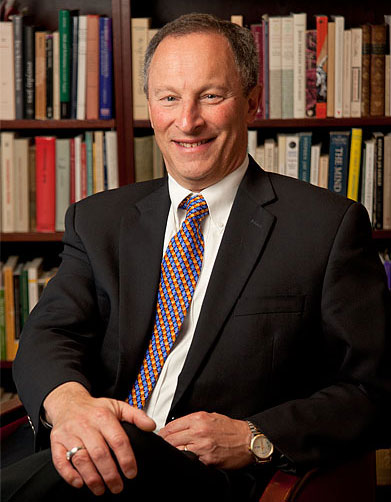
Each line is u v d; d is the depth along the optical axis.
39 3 2.73
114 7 2.43
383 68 2.45
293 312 1.50
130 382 1.57
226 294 1.52
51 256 2.86
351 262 1.52
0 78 2.49
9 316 2.60
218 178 1.60
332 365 1.58
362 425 1.45
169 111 1.56
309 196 1.60
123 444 1.19
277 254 1.53
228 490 1.34
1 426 1.72
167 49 1.55
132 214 1.69
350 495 1.46
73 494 1.21
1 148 2.54
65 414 1.28
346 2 2.71
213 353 1.50
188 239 1.59
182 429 1.39
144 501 1.25
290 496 1.31
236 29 1.59
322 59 2.45
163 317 1.57
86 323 1.64
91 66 2.48
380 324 1.51
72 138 2.62
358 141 2.49
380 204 2.51
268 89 2.48
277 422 1.41
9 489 1.24
